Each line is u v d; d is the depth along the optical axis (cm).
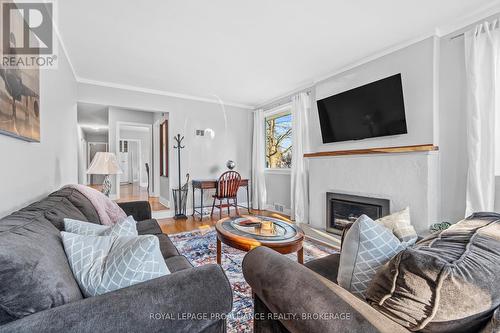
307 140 379
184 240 290
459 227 89
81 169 655
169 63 298
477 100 204
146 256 84
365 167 278
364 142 296
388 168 256
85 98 349
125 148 1002
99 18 203
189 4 188
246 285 187
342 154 295
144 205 232
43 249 78
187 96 438
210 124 467
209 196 471
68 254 88
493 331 51
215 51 267
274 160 481
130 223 123
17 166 132
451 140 229
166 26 218
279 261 91
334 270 127
